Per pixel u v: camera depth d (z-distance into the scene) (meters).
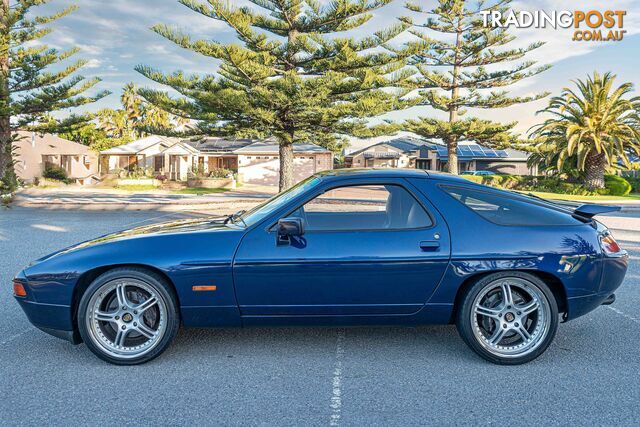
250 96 20.02
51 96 28.36
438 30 38.12
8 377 3.62
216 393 3.36
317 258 3.78
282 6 20.08
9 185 18.86
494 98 38.12
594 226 4.08
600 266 3.93
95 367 3.80
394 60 20.55
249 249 3.81
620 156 30.83
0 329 4.67
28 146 38.25
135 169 38.72
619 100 31.42
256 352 4.11
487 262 3.82
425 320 3.93
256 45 19.17
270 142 43.62
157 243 3.87
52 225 12.41
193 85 19.41
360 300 3.84
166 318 3.82
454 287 3.85
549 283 4.01
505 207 4.04
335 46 19.83
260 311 3.84
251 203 20.08
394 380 3.58
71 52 28.70
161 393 3.36
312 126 21.89
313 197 4.05
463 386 3.48
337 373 3.70
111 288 3.80
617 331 4.67
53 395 3.33
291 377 3.62
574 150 31.48
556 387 3.46
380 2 19.94
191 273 3.77
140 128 22.45
